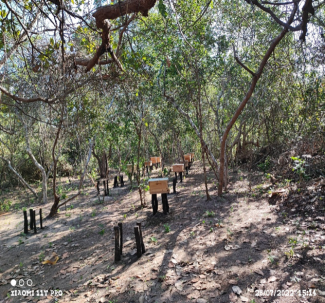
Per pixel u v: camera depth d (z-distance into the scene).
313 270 3.83
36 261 6.17
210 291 3.87
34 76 5.07
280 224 5.69
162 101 11.09
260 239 5.15
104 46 3.71
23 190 16.70
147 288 4.22
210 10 7.59
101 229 7.62
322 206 5.90
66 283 4.94
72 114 8.16
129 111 8.71
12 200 14.25
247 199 7.98
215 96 12.48
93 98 8.90
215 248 5.13
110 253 5.89
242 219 6.42
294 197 6.77
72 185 16.62
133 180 15.09
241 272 4.18
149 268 4.83
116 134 10.15
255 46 8.11
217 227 6.19
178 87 9.29
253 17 6.84
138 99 8.71
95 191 13.88
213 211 7.44
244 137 14.12
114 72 5.36
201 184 11.59
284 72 8.51
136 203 10.02
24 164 18.06
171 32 7.03
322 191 6.45
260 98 9.52
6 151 17.00
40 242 7.36
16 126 12.90
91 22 3.76
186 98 9.01
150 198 10.41
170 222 7.18
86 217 9.18
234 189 9.54
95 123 8.98
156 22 6.86
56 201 9.84
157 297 3.96
